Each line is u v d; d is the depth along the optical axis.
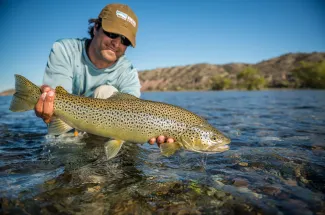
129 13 0.86
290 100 2.98
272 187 0.51
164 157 0.73
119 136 0.69
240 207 0.44
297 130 1.07
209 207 0.44
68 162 0.66
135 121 0.69
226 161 0.67
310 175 0.56
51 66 0.89
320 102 2.57
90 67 0.94
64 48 0.91
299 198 0.46
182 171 0.61
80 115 0.69
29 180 0.54
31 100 0.68
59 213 0.42
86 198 0.47
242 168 0.62
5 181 0.53
